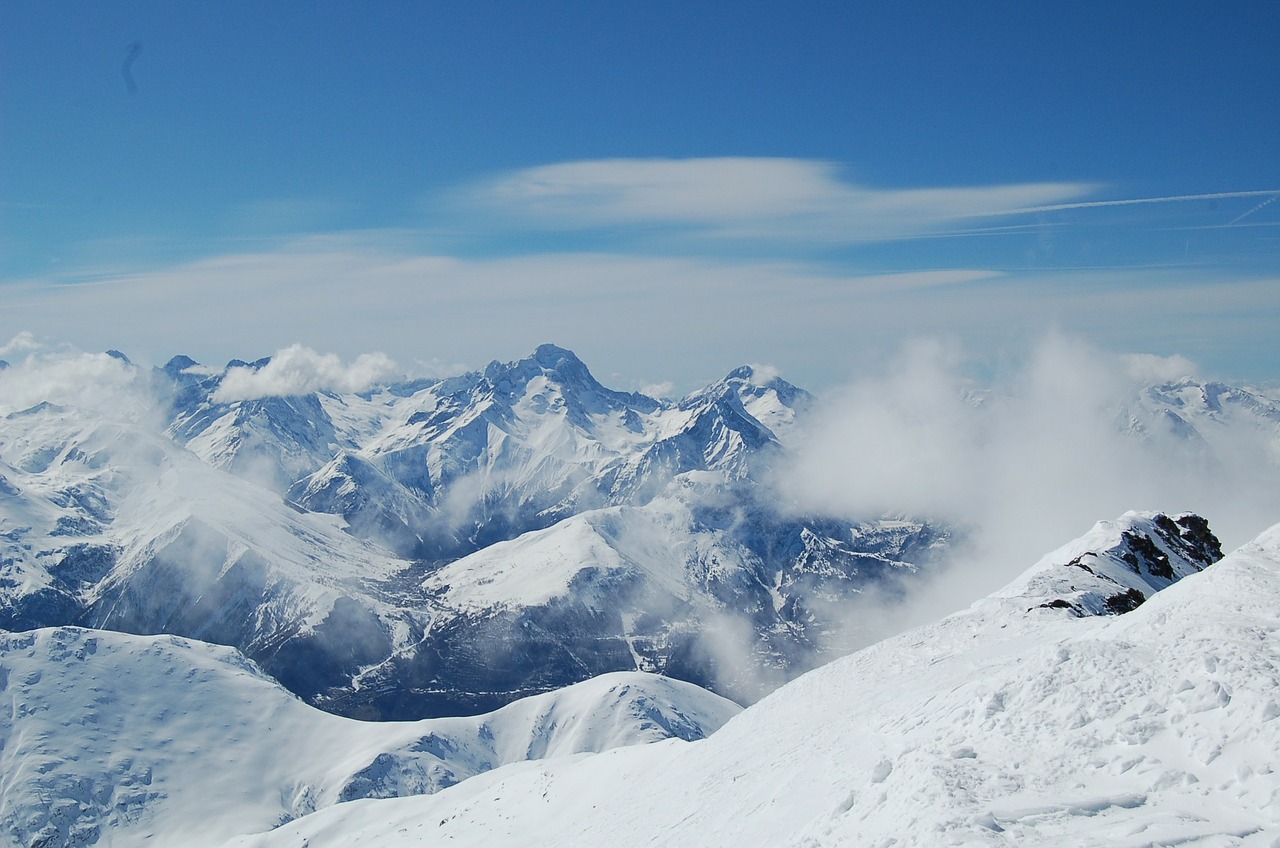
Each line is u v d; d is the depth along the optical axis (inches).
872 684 2126.0
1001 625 2284.7
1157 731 1027.9
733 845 1460.4
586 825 2405.3
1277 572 1369.3
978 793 996.6
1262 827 843.4
